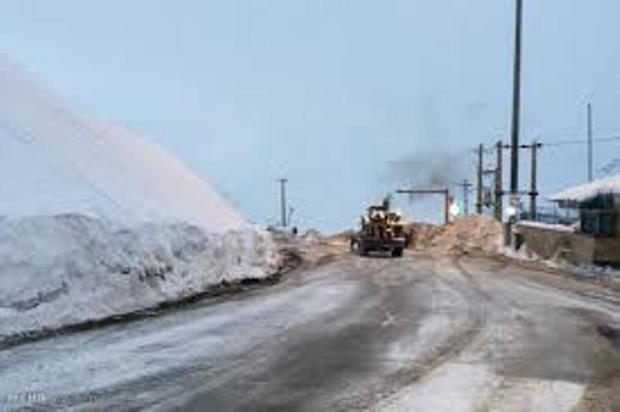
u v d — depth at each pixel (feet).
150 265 77.87
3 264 61.57
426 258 166.61
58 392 42.86
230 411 39.40
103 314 68.03
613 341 60.44
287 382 45.55
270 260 121.29
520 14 191.83
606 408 40.81
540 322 69.62
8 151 79.05
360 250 182.80
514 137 193.67
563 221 180.86
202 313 72.54
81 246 68.90
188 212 100.22
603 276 120.57
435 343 58.39
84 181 82.94
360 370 48.78
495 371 49.03
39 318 61.41
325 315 72.38
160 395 42.42
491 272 125.39
